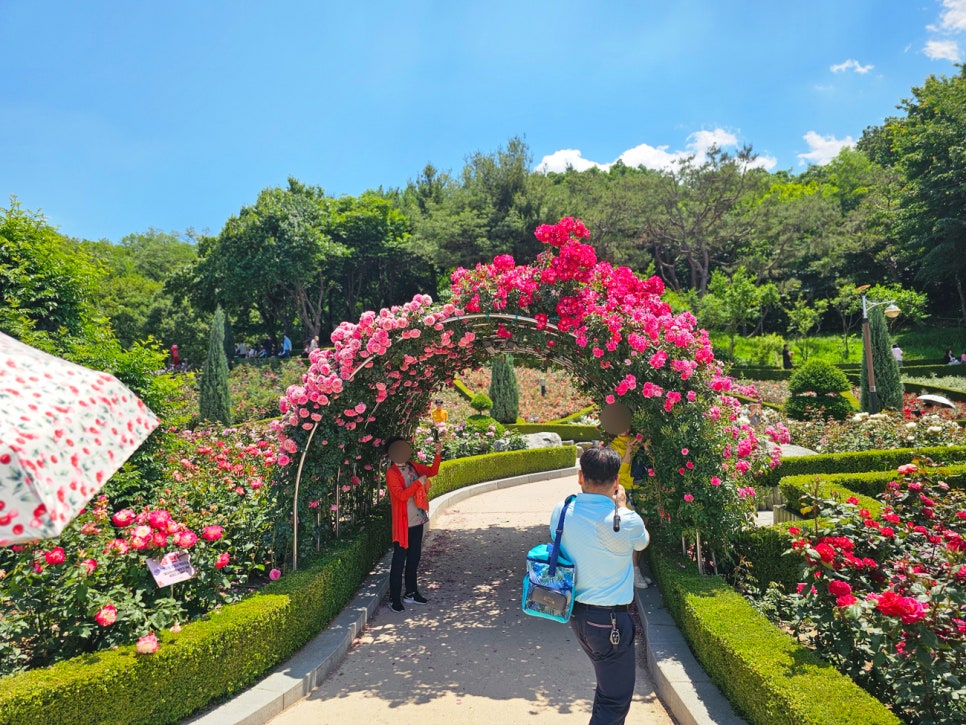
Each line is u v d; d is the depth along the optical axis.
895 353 26.97
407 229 44.78
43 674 3.19
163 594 4.09
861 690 2.89
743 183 40.44
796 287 41.50
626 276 5.86
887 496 4.89
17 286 8.82
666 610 5.04
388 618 5.61
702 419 5.15
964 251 31.83
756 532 5.13
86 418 2.15
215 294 34.91
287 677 4.19
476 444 12.88
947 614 2.85
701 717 3.38
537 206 37.06
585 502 3.01
